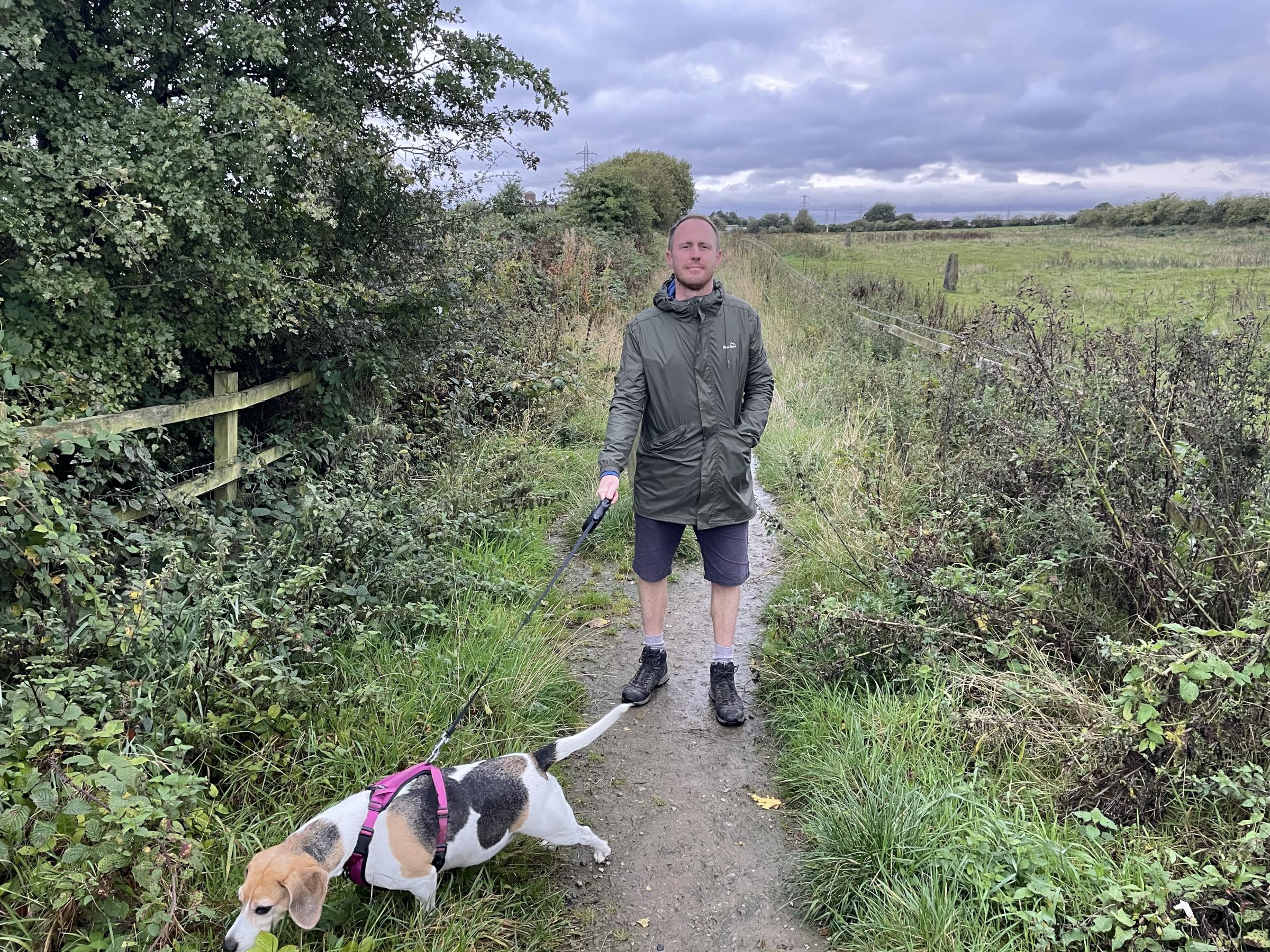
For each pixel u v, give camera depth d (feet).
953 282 55.36
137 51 13.89
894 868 8.86
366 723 10.65
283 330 16.70
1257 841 7.63
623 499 21.03
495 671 12.22
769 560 18.98
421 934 7.86
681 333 11.49
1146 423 13.53
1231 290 42.29
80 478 12.52
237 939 6.82
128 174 12.23
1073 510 12.69
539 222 56.54
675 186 121.08
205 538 13.07
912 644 12.39
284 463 16.93
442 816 7.89
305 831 7.59
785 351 39.27
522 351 29.66
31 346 12.07
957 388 20.75
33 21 11.63
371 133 17.31
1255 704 9.11
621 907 9.02
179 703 9.69
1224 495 12.06
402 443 20.43
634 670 14.17
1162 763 9.32
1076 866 8.40
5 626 9.64
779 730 12.00
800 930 8.77
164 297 14.29
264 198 15.03
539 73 19.25
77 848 6.93
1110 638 10.57
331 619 12.35
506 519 19.54
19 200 11.59
